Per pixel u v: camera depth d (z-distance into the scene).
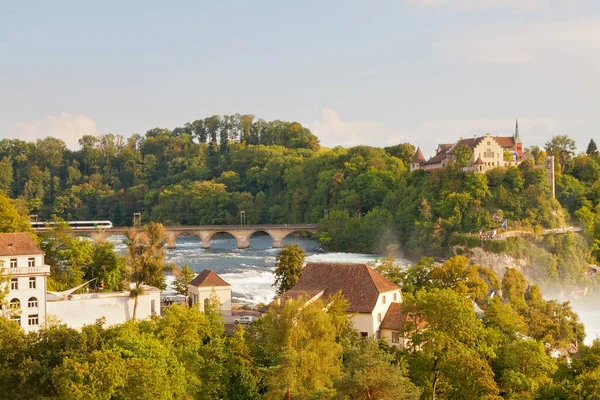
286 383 76.81
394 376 68.62
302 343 84.75
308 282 113.44
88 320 106.81
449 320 95.06
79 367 71.00
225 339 93.56
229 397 85.94
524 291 156.38
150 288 115.75
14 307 102.12
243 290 174.25
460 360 85.12
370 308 106.06
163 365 76.44
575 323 135.38
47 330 83.19
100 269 135.50
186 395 77.75
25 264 104.06
